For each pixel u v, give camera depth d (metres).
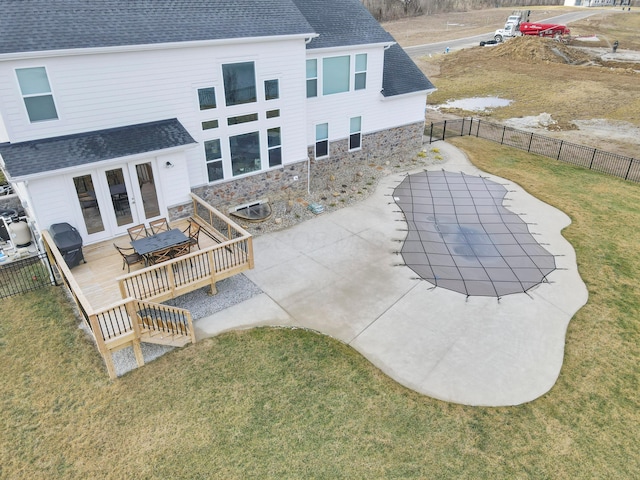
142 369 9.57
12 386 9.11
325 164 19.06
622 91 34.56
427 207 16.73
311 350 10.08
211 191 14.77
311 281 12.47
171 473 7.50
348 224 15.45
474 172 19.98
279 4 15.08
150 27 12.14
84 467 7.59
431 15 85.88
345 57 17.58
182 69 12.62
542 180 19.19
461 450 7.96
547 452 7.95
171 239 11.53
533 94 34.72
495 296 11.95
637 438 8.21
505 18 80.75
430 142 23.58
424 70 43.56
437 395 9.04
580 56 46.22
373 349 10.15
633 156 22.16
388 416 8.56
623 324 11.01
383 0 78.94
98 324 8.61
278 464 7.65
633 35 61.72
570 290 12.25
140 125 12.51
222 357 9.87
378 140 20.61
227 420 8.42
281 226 15.23
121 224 12.55
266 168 15.88
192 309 11.31
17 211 14.84
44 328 10.59
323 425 8.35
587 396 9.07
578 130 26.50
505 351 10.17
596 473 7.60
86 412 8.58
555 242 14.55
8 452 7.84
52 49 10.34
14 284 12.09
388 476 7.49
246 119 14.61
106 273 11.17
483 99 33.84
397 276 12.72
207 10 13.55
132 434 8.16
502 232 15.11
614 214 16.34
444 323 10.96
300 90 15.50
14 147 10.71
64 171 10.70
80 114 11.41
